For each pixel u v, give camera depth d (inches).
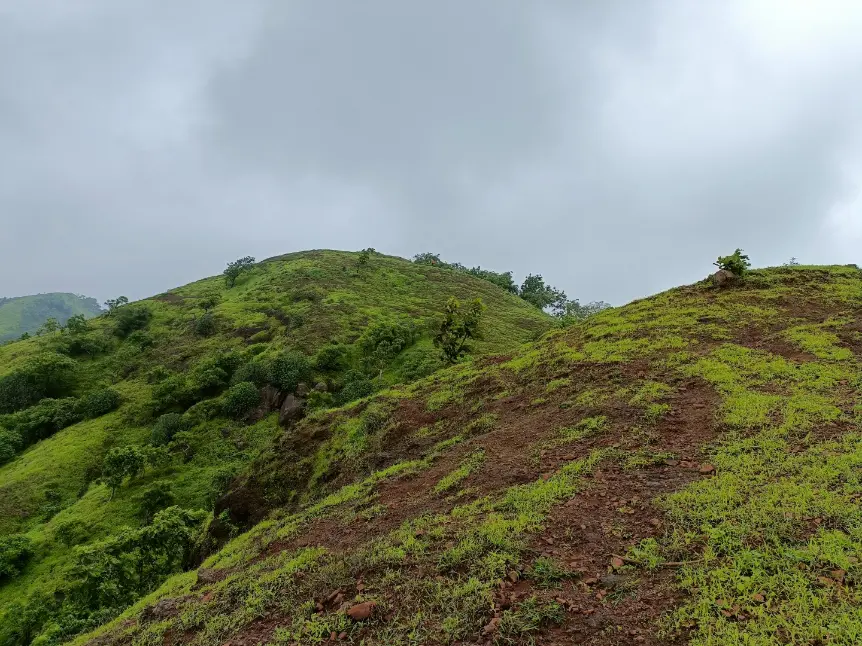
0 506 1523.1
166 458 1614.2
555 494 355.9
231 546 569.9
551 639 215.5
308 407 1760.6
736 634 199.8
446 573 280.1
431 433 681.0
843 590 215.2
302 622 266.7
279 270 3890.3
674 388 522.9
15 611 1035.3
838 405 421.4
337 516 469.7
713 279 922.1
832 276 879.7
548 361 745.6
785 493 298.5
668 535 279.9
